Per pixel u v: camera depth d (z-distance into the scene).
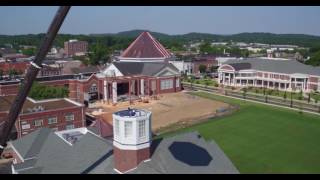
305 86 141.62
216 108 107.38
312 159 62.72
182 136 44.84
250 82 156.38
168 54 163.88
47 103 85.94
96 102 119.75
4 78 153.38
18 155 50.66
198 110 105.38
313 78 139.38
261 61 160.75
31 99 90.50
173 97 127.19
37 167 44.47
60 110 80.81
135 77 126.25
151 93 131.62
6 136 31.97
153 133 80.62
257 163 60.91
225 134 78.38
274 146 70.00
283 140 73.88
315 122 87.94
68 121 82.44
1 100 89.00
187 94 132.75
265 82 152.62
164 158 39.38
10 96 95.12
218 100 120.00
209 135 77.88
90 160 42.84
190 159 40.19
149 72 133.12
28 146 51.50
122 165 38.78
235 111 101.12
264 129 81.81
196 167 38.91
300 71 142.75
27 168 44.84
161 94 132.88
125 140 38.31
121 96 127.38
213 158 41.81
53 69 166.62
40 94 102.69
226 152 66.75
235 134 78.31
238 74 156.50
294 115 95.12
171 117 97.62
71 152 45.78
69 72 162.62
